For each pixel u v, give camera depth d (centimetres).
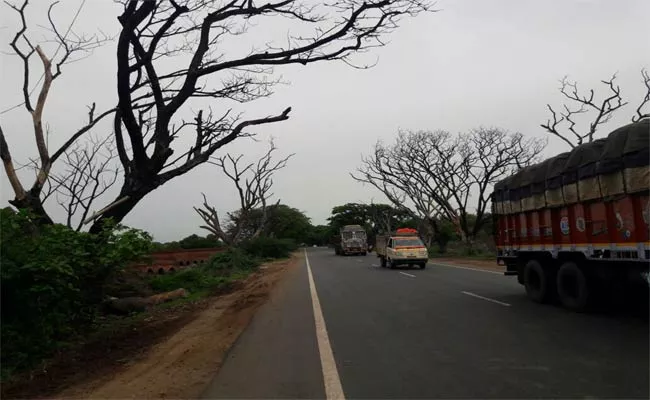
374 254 6231
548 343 858
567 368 701
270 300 1614
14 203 1162
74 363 816
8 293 818
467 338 924
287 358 815
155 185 1468
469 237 4347
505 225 1548
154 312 1420
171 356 859
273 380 690
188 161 1512
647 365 702
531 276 1391
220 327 1138
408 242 3041
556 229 1240
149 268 2617
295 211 10181
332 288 1931
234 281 2469
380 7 1336
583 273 1155
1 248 811
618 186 991
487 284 1889
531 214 1368
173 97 1550
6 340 796
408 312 1262
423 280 2145
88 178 1734
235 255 3325
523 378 662
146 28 1429
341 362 777
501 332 967
